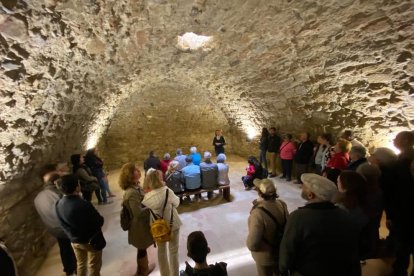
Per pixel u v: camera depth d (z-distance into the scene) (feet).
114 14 8.95
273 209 6.45
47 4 6.48
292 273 5.25
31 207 10.44
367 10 9.48
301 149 17.83
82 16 7.95
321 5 9.80
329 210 4.86
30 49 6.98
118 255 11.14
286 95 17.93
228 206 15.30
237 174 22.15
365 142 14.79
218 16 10.79
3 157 8.15
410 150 8.11
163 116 26.91
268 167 23.53
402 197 7.63
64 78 9.72
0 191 8.41
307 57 13.50
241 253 10.68
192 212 14.67
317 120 17.46
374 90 12.84
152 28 11.12
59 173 9.84
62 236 8.94
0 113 7.19
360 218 6.30
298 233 4.87
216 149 24.35
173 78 21.84
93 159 16.33
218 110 28.09
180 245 11.48
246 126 26.11
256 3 9.89
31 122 8.96
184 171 14.82
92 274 7.78
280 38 12.66
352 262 4.77
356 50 11.61
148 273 9.62
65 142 13.85
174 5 9.59
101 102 17.08
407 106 12.13
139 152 27.58
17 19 6.02
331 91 14.79
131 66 15.05
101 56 11.25
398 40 10.16
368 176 7.25
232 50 14.93
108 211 15.71
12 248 8.89
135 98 24.30
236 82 20.17
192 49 14.79
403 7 8.86
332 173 10.41
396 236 8.06
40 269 10.42
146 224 8.50
